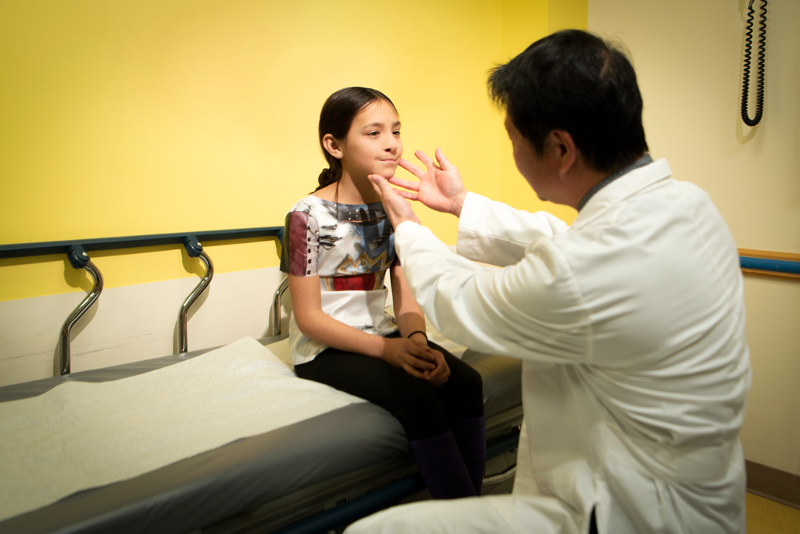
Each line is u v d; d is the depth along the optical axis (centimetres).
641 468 60
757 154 165
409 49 193
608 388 61
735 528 61
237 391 106
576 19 209
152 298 143
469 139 218
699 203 63
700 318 57
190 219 149
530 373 73
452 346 133
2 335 122
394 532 63
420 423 89
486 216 103
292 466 79
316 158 173
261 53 157
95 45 130
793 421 165
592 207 65
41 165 125
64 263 129
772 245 165
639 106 64
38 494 69
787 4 154
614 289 56
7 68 119
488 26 219
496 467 118
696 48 176
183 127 145
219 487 73
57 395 106
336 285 117
